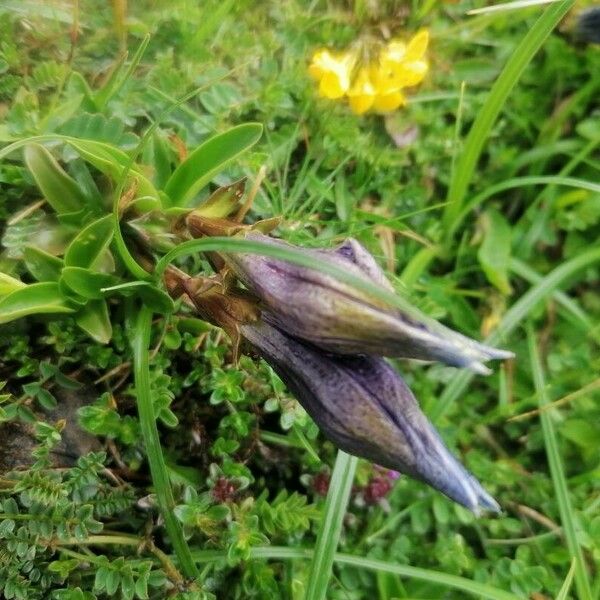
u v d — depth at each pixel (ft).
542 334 0.42
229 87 0.36
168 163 0.33
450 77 0.43
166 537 0.33
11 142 0.31
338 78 0.35
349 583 0.36
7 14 0.33
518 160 0.43
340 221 0.37
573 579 0.38
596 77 0.43
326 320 0.23
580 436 0.40
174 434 0.35
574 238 0.44
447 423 0.39
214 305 0.27
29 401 0.31
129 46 0.36
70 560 0.30
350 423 0.24
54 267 0.30
